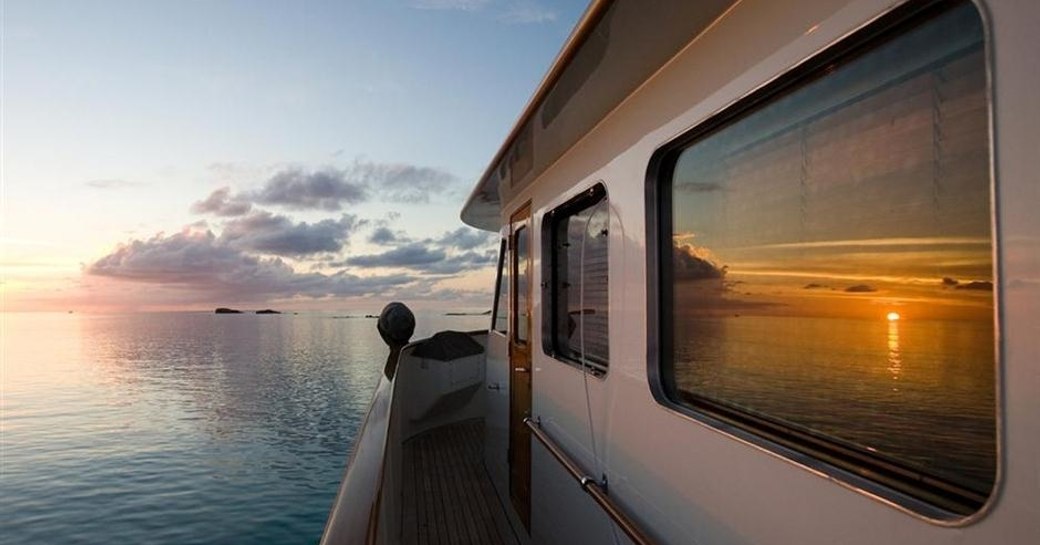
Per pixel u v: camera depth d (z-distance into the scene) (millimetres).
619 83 2049
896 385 1047
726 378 1601
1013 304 770
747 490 1439
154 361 141625
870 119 1101
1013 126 770
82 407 84125
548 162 3352
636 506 2113
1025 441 757
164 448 57469
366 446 2176
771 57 1316
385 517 2258
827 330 1217
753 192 1485
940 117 950
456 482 5133
